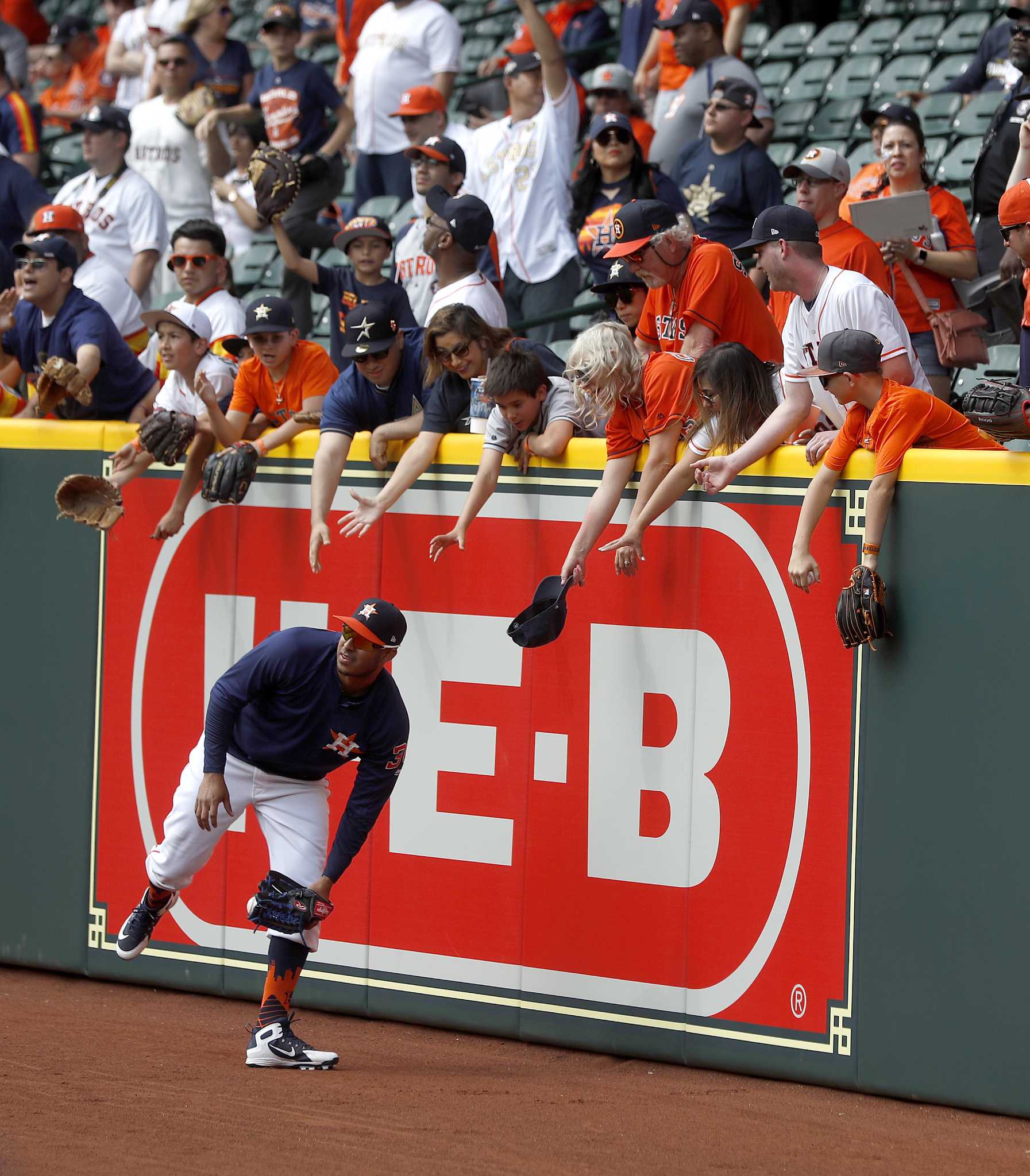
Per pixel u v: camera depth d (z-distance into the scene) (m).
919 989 17.44
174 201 36.81
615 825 19.39
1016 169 22.44
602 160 27.28
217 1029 20.64
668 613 19.00
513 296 31.42
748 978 18.55
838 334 17.22
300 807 19.06
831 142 37.75
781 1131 16.44
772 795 18.38
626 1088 18.08
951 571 17.17
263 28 34.97
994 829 17.02
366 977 21.06
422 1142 15.73
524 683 19.97
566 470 19.64
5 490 23.81
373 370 20.36
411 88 34.22
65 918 23.52
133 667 22.95
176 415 21.52
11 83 38.50
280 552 21.80
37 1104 16.77
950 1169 15.27
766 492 18.34
